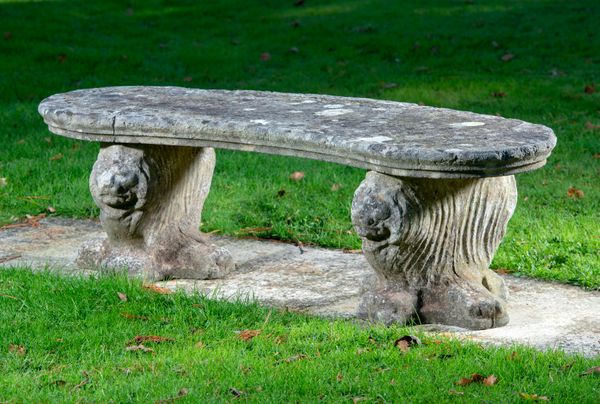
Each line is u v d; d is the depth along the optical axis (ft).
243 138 27.30
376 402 21.72
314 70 59.31
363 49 63.82
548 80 55.42
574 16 70.85
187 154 31.14
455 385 22.40
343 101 30.91
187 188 31.45
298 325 26.40
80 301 27.66
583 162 42.68
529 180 40.52
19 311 27.14
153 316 26.89
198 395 21.90
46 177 41.24
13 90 54.75
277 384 22.50
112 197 29.91
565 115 49.70
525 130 26.45
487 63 59.47
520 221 35.42
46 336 25.44
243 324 26.50
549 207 37.14
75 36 65.92
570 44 63.21
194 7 77.56
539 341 25.64
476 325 26.61
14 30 65.57
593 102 51.44
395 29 67.82
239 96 31.96
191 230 31.81
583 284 30.04
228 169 42.39
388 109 29.48
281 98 31.53
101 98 31.78
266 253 33.53
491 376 22.45
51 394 22.21
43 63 59.72
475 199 26.94
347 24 70.33
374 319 27.09
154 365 23.62
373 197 26.05
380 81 56.18
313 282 30.63
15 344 25.14
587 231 34.22
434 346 24.53
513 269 31.55
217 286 30.27
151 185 30.14
